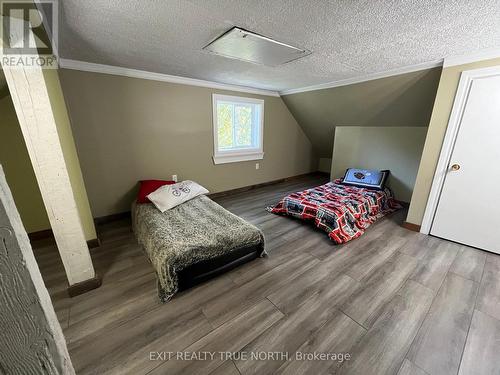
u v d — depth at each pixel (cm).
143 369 111
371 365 113
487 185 204
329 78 294
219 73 277
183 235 180
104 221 279
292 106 427
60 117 185
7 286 33
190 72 275
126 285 169
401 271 185
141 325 135
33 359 37
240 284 171
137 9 128
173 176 327
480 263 194
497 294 159
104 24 146
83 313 143
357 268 189
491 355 118
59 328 43
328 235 242
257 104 393
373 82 280
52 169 134
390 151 342
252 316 142
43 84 122
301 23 144
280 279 176
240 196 389
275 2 121
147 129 291
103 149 265
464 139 210
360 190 320
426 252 212
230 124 383
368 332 131
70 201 144
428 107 278
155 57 216
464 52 193
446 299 154
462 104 206
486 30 151
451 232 230
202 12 131
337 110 367
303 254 211
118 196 285
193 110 324
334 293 161
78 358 116
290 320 139
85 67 236
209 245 167
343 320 139
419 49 188
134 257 204
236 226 197
